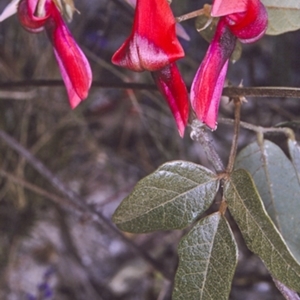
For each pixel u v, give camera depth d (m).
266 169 0.29
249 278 0.63
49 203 0.80
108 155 0.92
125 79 0.71
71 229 0.85
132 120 0.90
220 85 0.20
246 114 0.71
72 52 0.22
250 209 0.21
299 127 0.30
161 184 0.22
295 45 0.83
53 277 0.82
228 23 0.20
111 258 0.83
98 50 0.87
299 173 0.29
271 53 0.78
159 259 0.78
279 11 0.24
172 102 0.20
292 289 0.20
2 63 0.82
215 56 0.20
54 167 0.86
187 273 0.21
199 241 0.21
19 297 0.81
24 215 0.81
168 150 0.85
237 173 0.21
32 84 0.39
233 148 0.23
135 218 0.22
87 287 0.80
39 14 0.22
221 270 0.21
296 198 0.28
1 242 0.81
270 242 0.20
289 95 0.24
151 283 0.78
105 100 0.91
